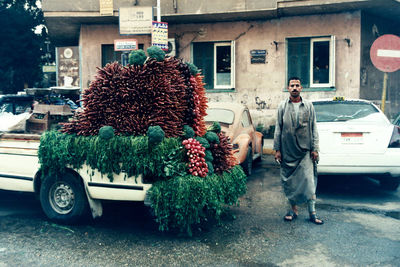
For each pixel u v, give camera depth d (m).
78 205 4.59
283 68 13.32
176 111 4.36
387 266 3.54
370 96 13.80
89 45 14.34
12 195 6.26
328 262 3.63
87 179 4.41
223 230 4.54
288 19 13.18
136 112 4.22
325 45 13.16
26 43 24.42
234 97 13.74
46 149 4.48
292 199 4.86
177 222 4.12
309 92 13.17
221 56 13.91
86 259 3.69
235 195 4.80
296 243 4.12
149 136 4.02
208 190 4.09
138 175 4.18
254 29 13.45
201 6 12.66
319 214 5.17
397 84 15.77
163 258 3.71
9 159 5.01
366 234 4.39
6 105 6.88
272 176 7.80
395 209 5.40
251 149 7.91
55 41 18.61
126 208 5.48
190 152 4.19
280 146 4.92
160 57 4.26
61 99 5.87
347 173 5.87
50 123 5.01
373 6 12.28
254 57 13.48
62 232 4.45
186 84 4.59
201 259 3.69
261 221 4.89
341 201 5.85
